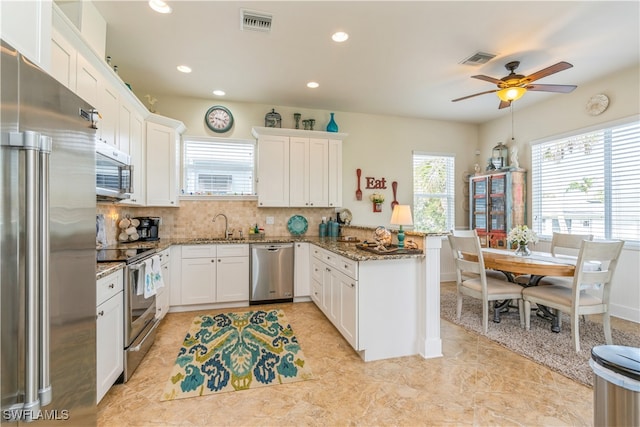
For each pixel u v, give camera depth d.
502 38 2.72
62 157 1.11
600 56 3.06
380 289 2.45
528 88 2.95
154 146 3.50
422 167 5.22
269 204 4.14
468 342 2.76
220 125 4.21
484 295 2.94
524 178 4.53
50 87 1.04
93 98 2.17
